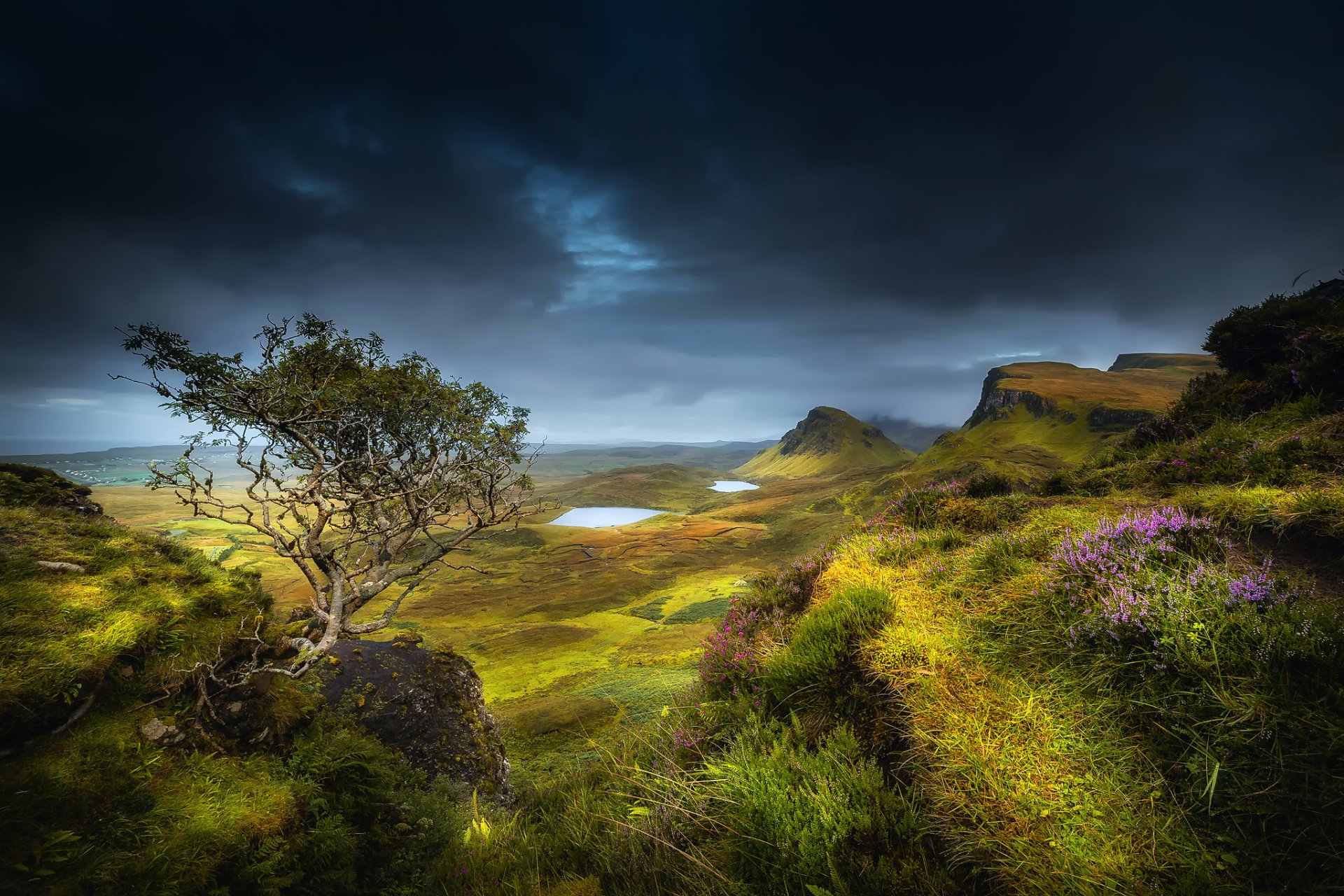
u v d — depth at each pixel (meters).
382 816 5.64
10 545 5.05
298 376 6.85
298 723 5.72
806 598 6.67
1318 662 2.68
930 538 6.75
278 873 4.03
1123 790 2.73
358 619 100.88
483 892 4.36
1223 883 2.23
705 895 3.10
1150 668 3.17
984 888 2.66
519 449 8.69
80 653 4.10
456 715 9.26
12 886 2.96
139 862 3.37
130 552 5.72
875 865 2.86
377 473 7.63
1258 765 2.51
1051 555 4.70
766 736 4.09
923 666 3.92
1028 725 3.22
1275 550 4.13
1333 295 8.75
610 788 5.15
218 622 5.52
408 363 8.07
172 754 4.27
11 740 3.54
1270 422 6.90
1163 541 4.22
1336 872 2.12
